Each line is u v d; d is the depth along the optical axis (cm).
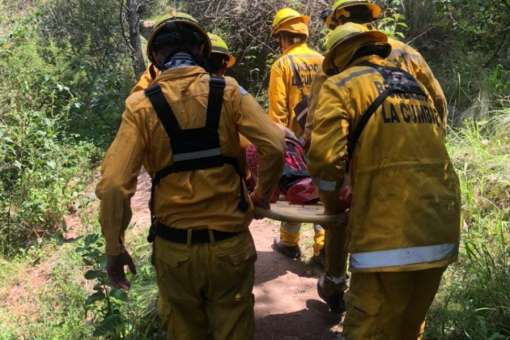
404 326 304
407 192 268
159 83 266
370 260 271
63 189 664
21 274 556
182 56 273
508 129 564
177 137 262
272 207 315
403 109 275
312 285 443
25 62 814
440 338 350
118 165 255
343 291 385
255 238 533
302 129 443
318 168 278
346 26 298
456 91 723
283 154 270
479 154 527
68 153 738
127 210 257
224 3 900
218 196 269
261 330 385
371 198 274
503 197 485
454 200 279
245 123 266
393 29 728
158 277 285
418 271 278
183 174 265
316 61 450
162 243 276
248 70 904
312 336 378
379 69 285
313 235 521
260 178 276
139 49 848
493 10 735
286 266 473
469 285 394
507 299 369
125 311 404
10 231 628
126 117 263
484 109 626
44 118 699
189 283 276
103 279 377
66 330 425
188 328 291
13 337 434
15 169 680
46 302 479
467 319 359
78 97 818
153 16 1186
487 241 446
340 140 272
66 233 621
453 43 834
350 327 289
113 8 1013
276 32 458
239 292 281
